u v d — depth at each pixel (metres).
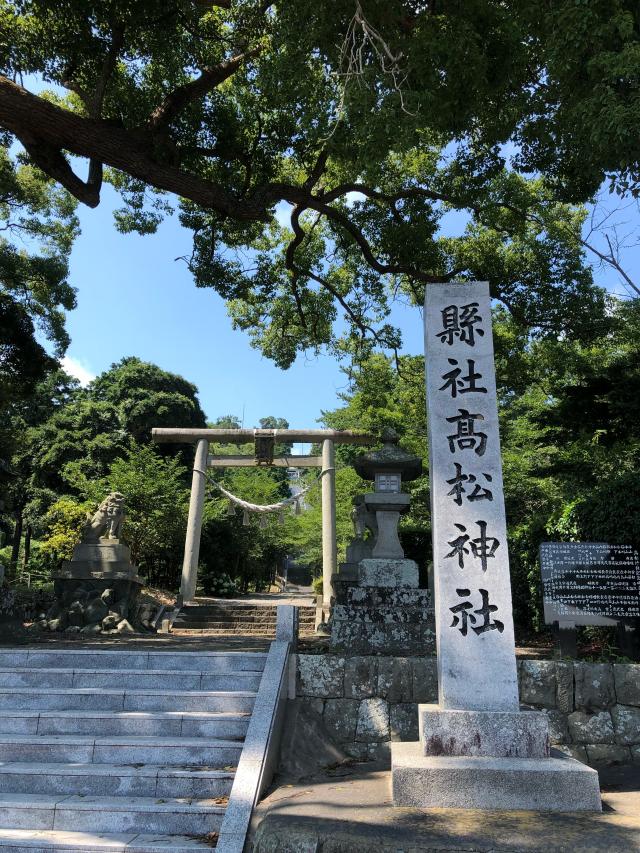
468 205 11.10
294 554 38.47
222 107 10.48
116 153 7.96
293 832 3.32
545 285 11.57
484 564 4.46
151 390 26.23
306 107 7.74
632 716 5.27
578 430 11.09
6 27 8.87
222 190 8.59
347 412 21.72
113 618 11.62
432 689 5.38
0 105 7.34
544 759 3.99
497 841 3.17
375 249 12.34
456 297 5.11
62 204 15.84
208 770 4.37
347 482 21.62
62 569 12.30
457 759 3.98
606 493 7.78
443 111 7.27
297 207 11.27
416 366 17.33
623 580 6.45
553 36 5.86
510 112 8.15
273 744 4.62
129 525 18.83
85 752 4.58
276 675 5.24
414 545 15.08
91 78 9.80
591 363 12.76
